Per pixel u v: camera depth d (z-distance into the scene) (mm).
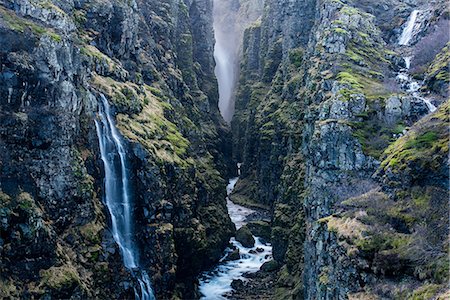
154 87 71750
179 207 56062
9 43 40250
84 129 46312
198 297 54000
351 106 45875
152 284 47250
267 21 118125
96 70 54312
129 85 60594
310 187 47938
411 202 29922
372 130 44094
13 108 39531
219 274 61000
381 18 74625
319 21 74688
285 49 97188
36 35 42375
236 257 66562
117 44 64312
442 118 34000
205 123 99188
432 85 50781
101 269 41344
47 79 42031
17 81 39750
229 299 53406
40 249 37000
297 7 93625
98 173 46938
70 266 38719
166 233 49688
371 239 29047
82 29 57406
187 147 63375
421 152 31734
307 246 44281
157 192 50625
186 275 56469
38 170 39844
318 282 34781
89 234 42031
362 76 54719
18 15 43844
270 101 93938
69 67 44969
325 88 54250
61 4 54250
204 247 58125
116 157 49562
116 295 42188
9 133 38375
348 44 60062
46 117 41281
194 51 117188
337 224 33375
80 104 46156
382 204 31422
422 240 26969
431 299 23625
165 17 93312
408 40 68750
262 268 62031
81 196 42531
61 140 42094
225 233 68625
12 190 37125
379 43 65125
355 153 42219
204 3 121250
